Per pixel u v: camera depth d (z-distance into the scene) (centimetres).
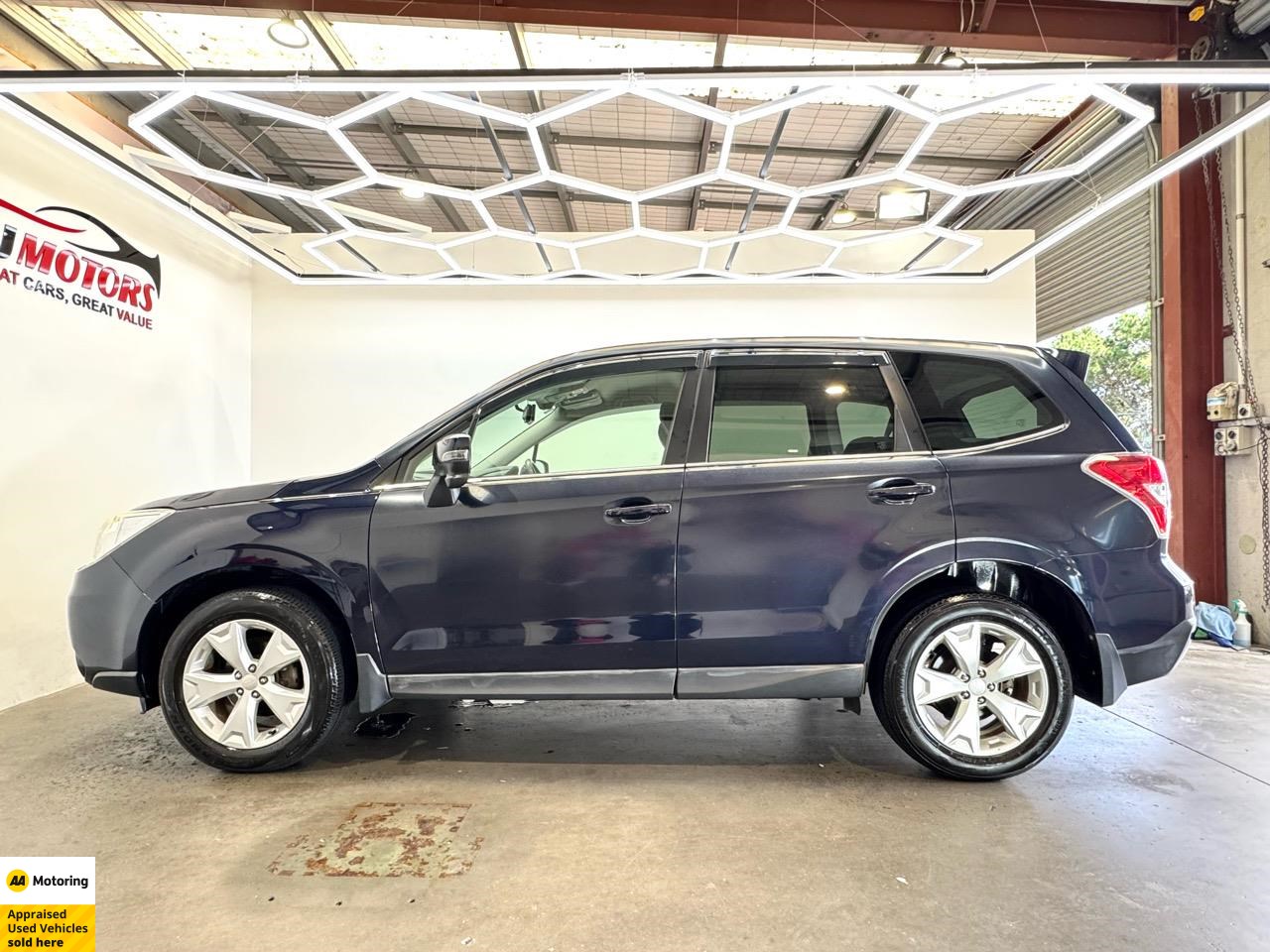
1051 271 790
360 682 248
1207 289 513
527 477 253
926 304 632
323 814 224
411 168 648
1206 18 462
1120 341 1061
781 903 177
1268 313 472
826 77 285
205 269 552
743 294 629
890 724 250
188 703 250
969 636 245
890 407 258
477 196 413
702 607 244
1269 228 472
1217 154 505
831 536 243
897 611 255
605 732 301
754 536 244
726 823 219
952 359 264
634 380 268
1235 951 158
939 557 241
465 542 247
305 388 620
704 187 699
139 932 166
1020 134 602
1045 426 254
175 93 290
